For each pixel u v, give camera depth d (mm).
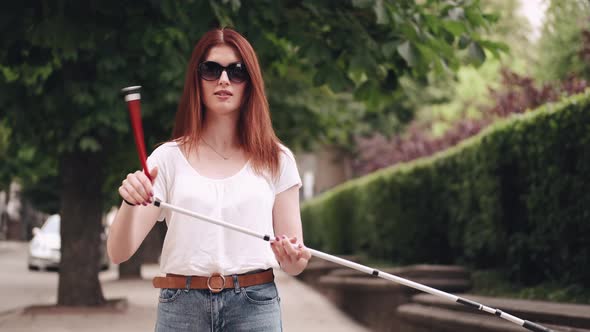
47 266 20469
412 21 6805
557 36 11258
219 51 3178
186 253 2994
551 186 7348
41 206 28031
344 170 28484
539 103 9961
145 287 15711
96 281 11008
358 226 14914
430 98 21406
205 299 2986
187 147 3127
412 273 8953
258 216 3061
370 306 9625
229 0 5945
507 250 8422
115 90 8375
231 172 3119
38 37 6562
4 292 14539
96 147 9594
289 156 3244
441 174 10469
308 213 22328
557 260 7461
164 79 8344
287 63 8961
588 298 6773
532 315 5730
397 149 16578
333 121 13828
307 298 13570
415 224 11531
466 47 6902
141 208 3006
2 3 6434
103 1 6359
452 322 6469
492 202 8695
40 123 9898
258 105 3201
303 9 7203
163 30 7027
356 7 6680
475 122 12695
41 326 9125
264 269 3066
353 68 6910
